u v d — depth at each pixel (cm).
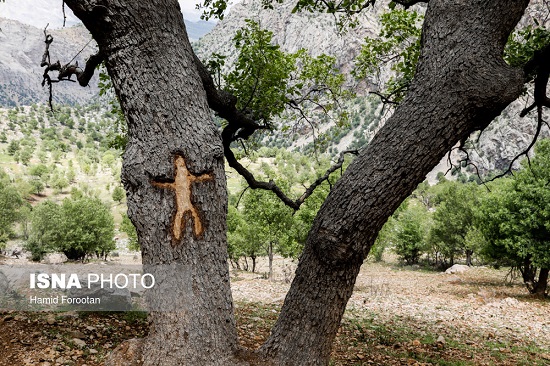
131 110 260
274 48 561
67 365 492
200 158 255
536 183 1795
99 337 614
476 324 1184
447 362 678
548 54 344
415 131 256
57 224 3925
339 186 268
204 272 252
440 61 263
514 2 261
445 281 2572
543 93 382
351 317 1119
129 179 257
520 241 1783
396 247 4156
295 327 266
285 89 596
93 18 258
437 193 7575
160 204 251
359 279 2750
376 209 256
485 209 1988
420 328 1027
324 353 267
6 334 565
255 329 816
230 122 495
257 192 2198
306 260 273
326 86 672
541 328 1183
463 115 256
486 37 260
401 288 2216
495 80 251
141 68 257
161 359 246
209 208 256
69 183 13088
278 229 2170
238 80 565
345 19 584
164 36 260
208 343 248
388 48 684
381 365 625
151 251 253
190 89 263
